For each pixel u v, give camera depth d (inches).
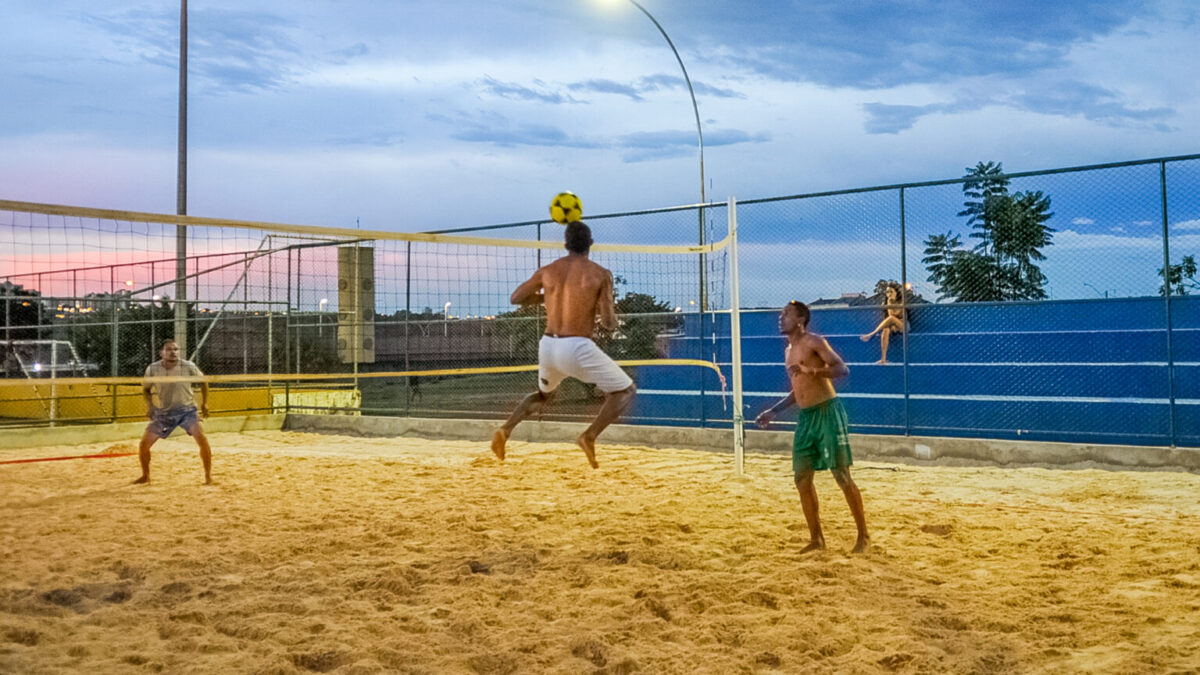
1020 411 493.0
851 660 163.9
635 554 247.0
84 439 605.9
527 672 160.1
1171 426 433.7
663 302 560.7
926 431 511.8
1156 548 250.4
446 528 289.7
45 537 279.6
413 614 195.3
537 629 184.5
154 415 398.6
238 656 166.4
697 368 581.0
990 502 346.6
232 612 196.4
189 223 251.3
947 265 502.6
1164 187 439.2
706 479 409.7
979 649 171.8
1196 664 160.4
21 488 391.2
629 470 438.0
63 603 208.1
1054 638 177.5
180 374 399.2
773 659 166.1
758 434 516.4
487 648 173.5
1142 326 464.4
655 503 337.1
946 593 209.8
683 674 158.6
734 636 179.8
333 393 719.7
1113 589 211.6
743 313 564.7
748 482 397.4
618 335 601.3
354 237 280.2
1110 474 415.5
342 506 336.8
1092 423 473.7
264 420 692.1
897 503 340.5
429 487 385.7
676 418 568.7
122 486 396.5
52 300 601.3
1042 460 447.2
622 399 241.0
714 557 247.8
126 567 237.3
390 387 1045.2
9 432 573.3
